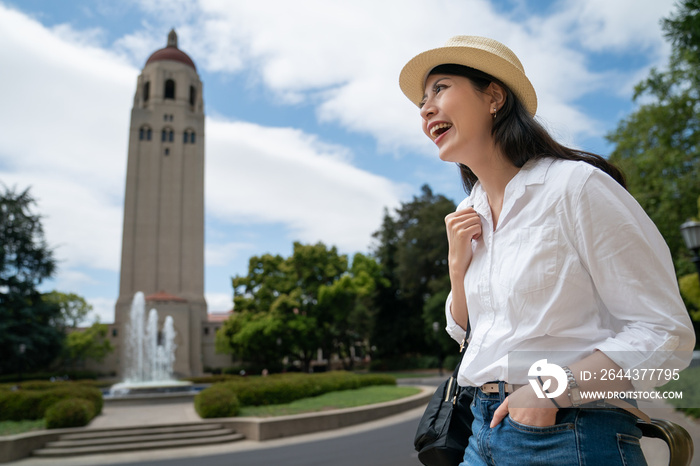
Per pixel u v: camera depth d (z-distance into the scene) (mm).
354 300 42969
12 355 37250
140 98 58594
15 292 37781
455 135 1181
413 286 43062
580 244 921
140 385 24203
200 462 9109
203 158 58125
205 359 53219
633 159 17281
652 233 918
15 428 11555
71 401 12125
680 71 15070
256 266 45219
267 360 47969
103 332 49406
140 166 55688
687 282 11703
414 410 16469
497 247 1058
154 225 54594
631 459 858
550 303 930
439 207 43094
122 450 10695
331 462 8227
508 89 1151
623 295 887
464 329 1288
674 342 826
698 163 14883
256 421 11820
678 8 10242
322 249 43938
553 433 877
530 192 1021
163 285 53438
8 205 37969
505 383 989
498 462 957
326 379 19203
